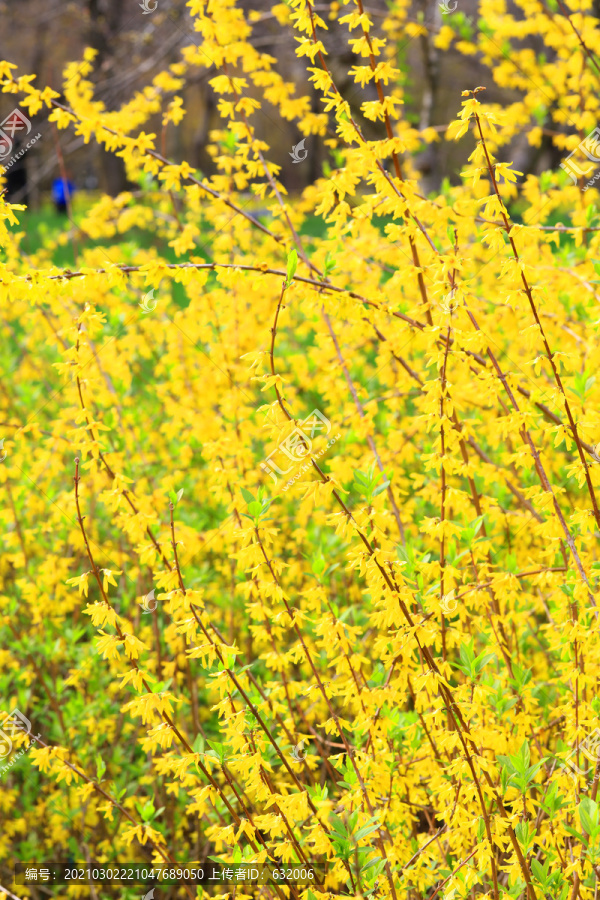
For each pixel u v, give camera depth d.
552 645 2.01
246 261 3.29
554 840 1.75
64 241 4.21
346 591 2.82
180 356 3.42
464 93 1.73
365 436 2.56
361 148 2.04
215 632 1.79
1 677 2.65
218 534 2.75
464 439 1.99
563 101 3.50
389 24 4.40
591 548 2.28
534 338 1.73
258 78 2.68
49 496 3.11
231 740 1.70
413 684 1.98
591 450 1.82
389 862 1.71
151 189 3.45
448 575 1.75
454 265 1.81
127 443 3.17
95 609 1.68
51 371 4.72
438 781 1.86
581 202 3.00
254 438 3.55
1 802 2.63
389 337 2.69
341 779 2.34
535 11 3.72
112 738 2.73
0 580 3.48
